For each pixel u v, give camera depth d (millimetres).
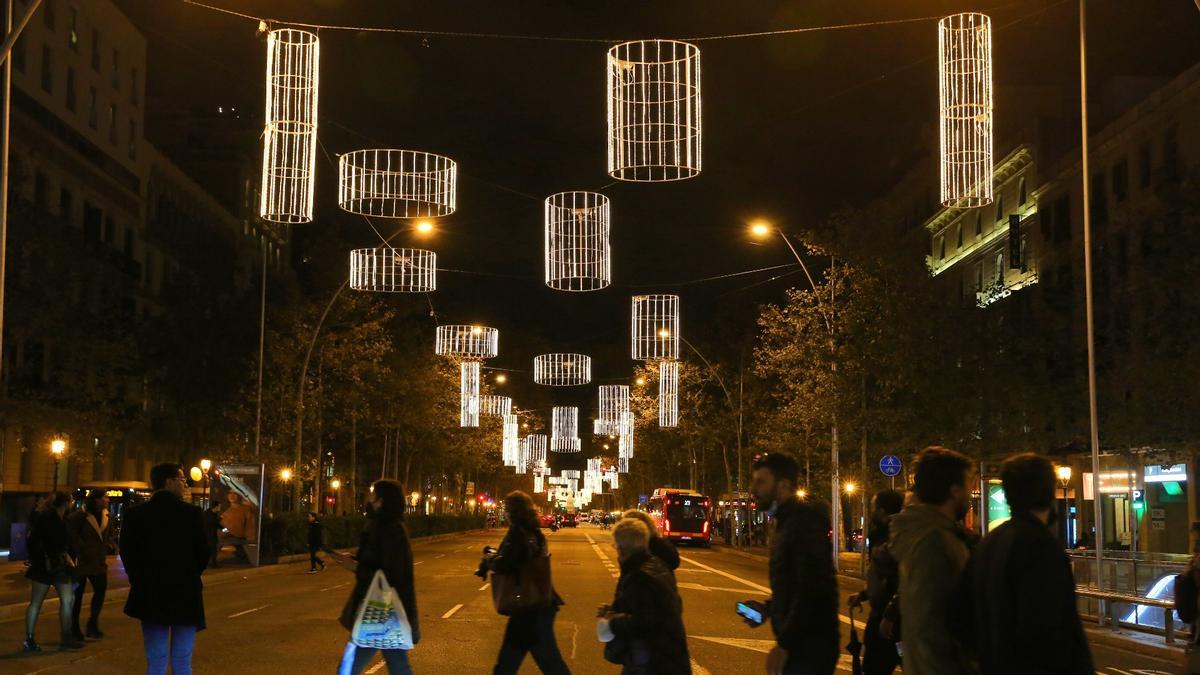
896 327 35875
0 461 37906
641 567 7602
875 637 8695
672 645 7488
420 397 61781
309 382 48344
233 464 37812
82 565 16000
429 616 20703
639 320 31422
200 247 54938
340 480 69500
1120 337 34719
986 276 57156
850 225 36938
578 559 44875
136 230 61531
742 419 61062
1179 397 29844
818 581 6215
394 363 60094
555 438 64812
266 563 39281
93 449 45562
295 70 13227
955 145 14219
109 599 24750
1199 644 9750
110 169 58000
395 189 17109
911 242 37438
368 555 9547
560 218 17859
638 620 7430
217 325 51219
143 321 51000
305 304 48469
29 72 49219
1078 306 40094
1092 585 22969
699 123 11883
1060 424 37594
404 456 75688
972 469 5945
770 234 39312
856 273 37406
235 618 20172
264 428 47688
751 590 28750
